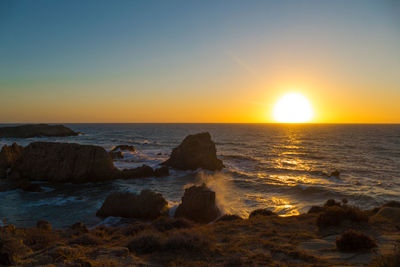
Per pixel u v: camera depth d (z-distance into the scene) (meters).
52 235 13.95
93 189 34.53
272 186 35.31
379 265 6.90
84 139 121.00
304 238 11.32
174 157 49.00
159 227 14.91
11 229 13.64
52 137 132.25
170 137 141.75
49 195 31.30
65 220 22.53
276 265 8.16
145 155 63.09
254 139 129.88
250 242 10.75
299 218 15.64
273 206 26.36
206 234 11.83
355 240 9.45
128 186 36.25
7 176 39.69
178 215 22.34
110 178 39.59
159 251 9.58
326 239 11.13
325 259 8.60
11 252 8.42
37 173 38.91
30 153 39.97
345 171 46.81
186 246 9.86
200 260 8.66
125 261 8.31
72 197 30.38
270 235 11.92
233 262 8.33
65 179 38.00
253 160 59.66
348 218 13.41
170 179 40.84
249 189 33.88
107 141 110.62
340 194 30.84
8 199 29.27
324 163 56.22
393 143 104.25
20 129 132.50
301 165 53.75
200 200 22.17
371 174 44.19
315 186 34.66
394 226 12.55
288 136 152.88
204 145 47.41
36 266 7.62
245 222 14.91
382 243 9.98
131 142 106.50
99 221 22.25
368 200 28.80
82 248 9.95
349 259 8.54
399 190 33.38
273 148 87.75
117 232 14.95
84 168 38.12
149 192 23.86
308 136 151.88
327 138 135.12
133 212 22.94
